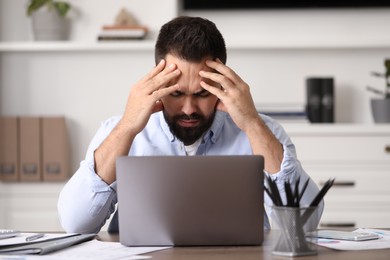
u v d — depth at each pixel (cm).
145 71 410
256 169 182
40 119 387
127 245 185
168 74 217
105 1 409
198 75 218
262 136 223
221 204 183
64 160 387
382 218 364
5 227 388
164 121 244
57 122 387
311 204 171
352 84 402
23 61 412
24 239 199
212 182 182
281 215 170
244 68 404
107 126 248
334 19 402
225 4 399
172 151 244
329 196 366
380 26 401
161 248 182
